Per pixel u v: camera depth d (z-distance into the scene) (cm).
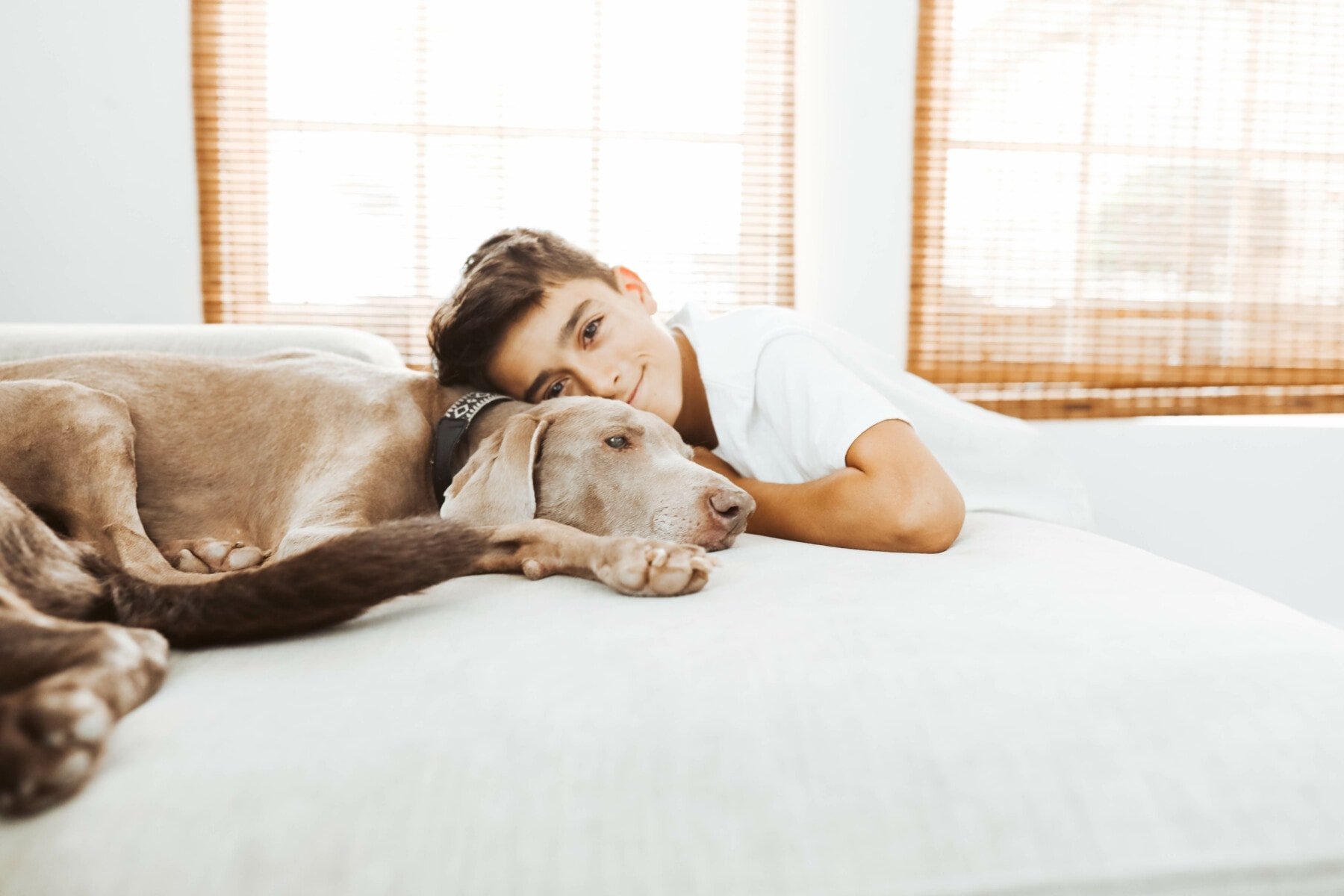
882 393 170
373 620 94
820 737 66
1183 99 299
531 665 78
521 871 56
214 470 138
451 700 71
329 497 127
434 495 141
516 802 60
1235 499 285
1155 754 65
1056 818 60
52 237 280
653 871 56
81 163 280
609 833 58
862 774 63
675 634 85
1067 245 300
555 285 154
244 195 296
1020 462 181
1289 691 72
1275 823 60
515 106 304
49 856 54
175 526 136
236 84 293
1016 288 301
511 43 302
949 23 292
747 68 312
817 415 140
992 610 90
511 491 124
